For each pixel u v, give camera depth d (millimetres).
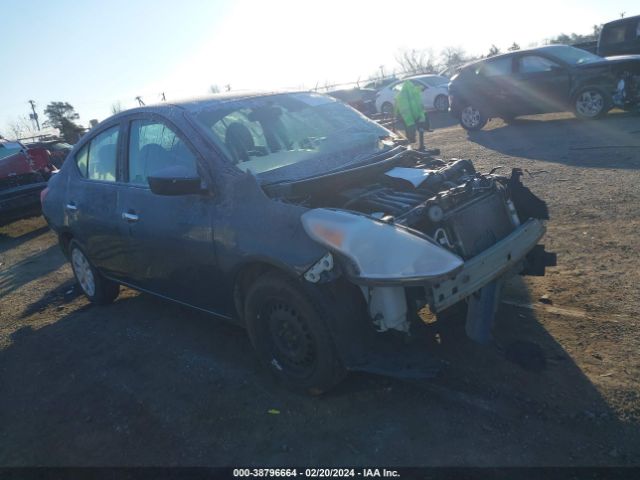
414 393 3281
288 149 4004
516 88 13062
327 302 3020
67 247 5863
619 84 11602
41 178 11195
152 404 3660
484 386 3225
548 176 7816
